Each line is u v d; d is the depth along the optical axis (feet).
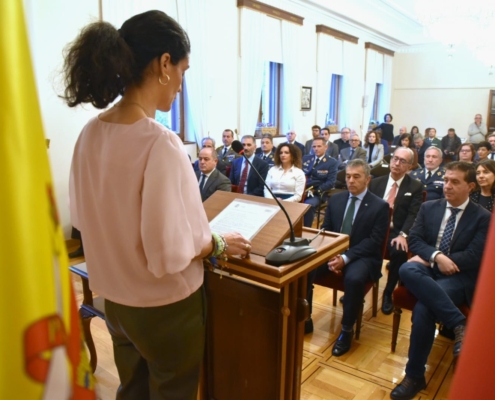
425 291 6.63
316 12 25.77
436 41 35.76
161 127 3.04
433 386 6.75
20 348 1.14
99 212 3.24
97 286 3.50
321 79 27.27
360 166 8.34
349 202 8.70
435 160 13.30
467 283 7.01
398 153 10.04
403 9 30.37
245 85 21.13
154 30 3.04
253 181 14.67
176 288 3.30
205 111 19.03
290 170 13.52
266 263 3.90
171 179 2.93
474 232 7.16
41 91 12.94
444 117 36.50
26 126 1.17
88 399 1.42
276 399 4.85
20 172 1.15
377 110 36.73
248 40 20.84
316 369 7.18
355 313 7.70
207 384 5.57
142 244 3.14
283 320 4.58
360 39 31.24
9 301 1.13
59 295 1.27
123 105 3.18
